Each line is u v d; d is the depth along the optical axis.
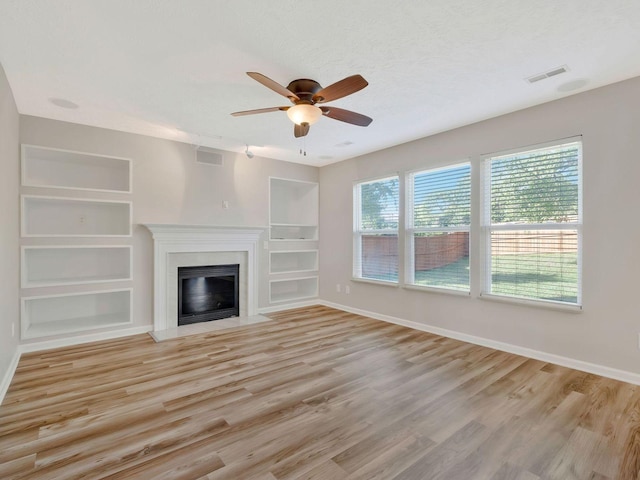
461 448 1.91
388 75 2.67
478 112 3.45
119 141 4.02
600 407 2.35
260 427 2.12
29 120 3.49
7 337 2.81
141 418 2.22
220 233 4.75
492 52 2.34
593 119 2.91
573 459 1.81
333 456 1.83
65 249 4.00
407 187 4.53
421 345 3.73
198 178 4.66
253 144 4.62
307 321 4.79
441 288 4.15
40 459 1.80
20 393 2.57
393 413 2.29
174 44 2.23
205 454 1.85
